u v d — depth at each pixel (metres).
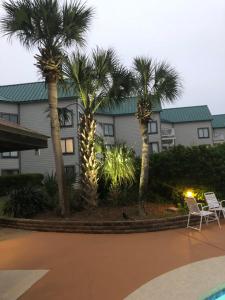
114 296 6.18
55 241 10.59
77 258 8.68
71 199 13.93
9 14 12.89
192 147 15.53
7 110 30.05
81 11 13.06
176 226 11.96
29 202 13.98
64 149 29.36
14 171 30.09
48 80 13.18
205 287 6.41
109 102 14.33
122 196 14.49
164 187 15.51
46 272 7.67
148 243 9.97
